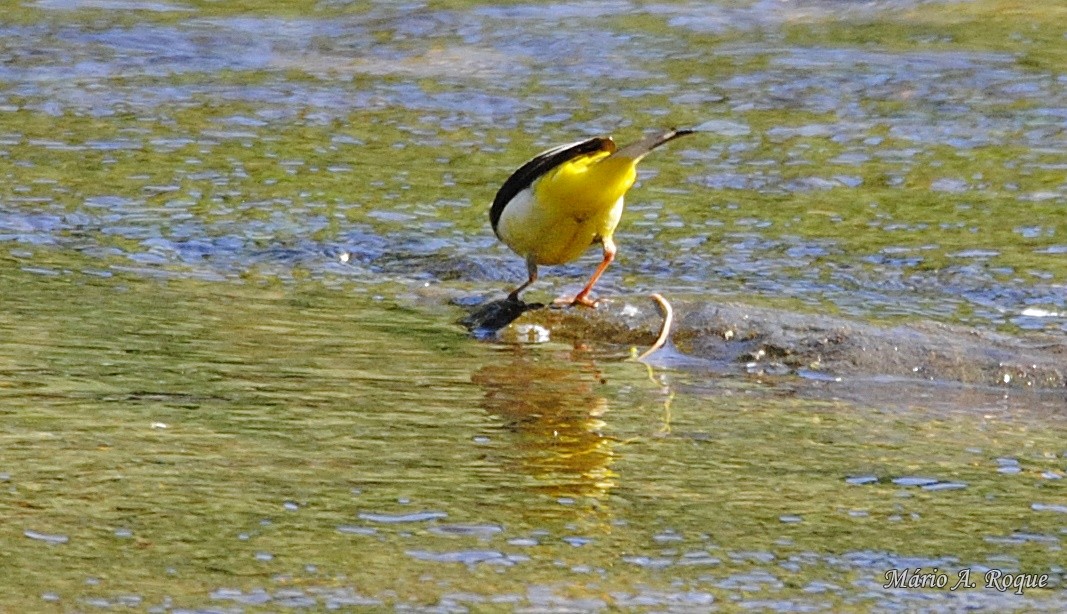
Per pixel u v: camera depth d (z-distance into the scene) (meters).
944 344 12.65
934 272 15.71
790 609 8.12
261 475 9.74
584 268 15.75
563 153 13.27
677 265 15.88
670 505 9.51
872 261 16.09
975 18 28.19
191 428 10.57
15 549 8.54
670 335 13.15
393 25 27.11
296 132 21.14
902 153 20.56
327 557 8.57
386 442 10.46
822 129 21.61
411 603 8.05
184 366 12.02
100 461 9.86
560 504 9.46
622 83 23.95
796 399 11.80
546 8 28.44
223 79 23.69
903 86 23.83
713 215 17.77
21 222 16.64
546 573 8.46
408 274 15.47
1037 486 10.00
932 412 11.55
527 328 13.44
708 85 23.84
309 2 28.64
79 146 20.06
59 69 23.94
